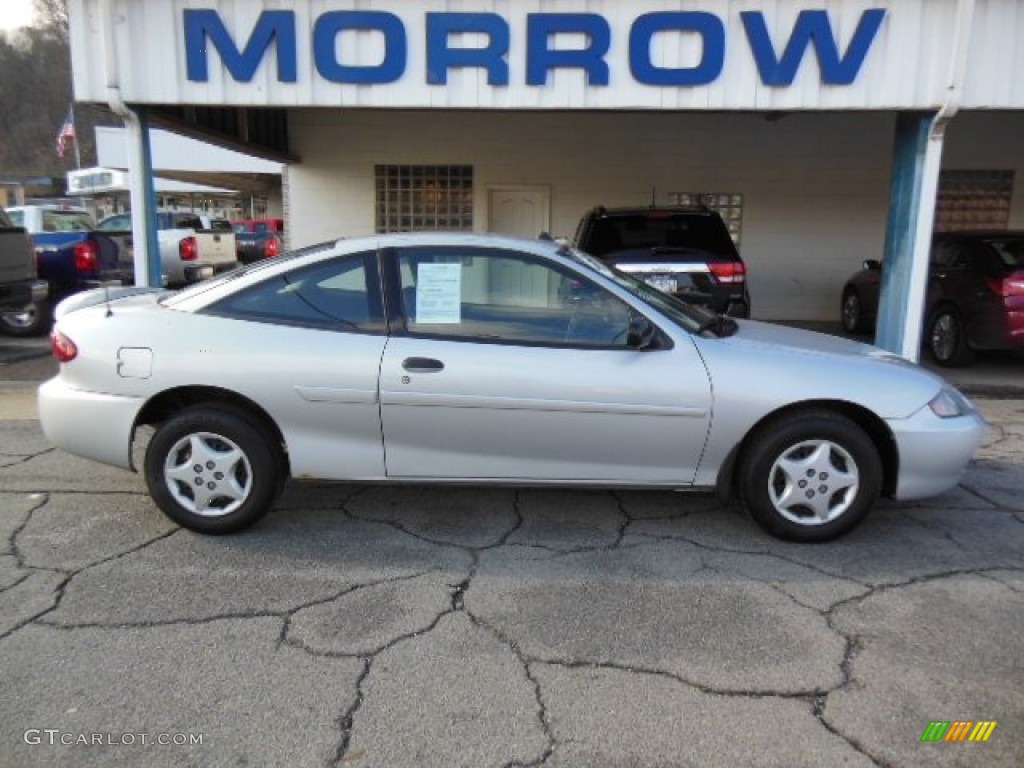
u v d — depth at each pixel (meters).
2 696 2.91
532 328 4.17
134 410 4.16
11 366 9.03
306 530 4.41
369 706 2.87
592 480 4.21
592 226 8.25
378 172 13.48
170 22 7.19
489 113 13.21
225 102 7.33
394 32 7.20
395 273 4.22
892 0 6.95
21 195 51.56
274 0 7.16
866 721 2.81
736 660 3.18
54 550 4.13
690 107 7.24
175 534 4.34
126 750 2.63
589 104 7.29
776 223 13.38
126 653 3.19
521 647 3.26
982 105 7.12
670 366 4.09
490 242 4.25
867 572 3.96
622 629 3.40
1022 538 4.41
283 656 3.18
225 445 4.21
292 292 4.23
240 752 2.63
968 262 9.04
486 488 5.00
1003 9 6.96
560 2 7.13
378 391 4.08
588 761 2.61
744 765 2.59
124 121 7.58
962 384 8.32
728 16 7.07
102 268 11.56
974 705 2.91
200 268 14.49
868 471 4.16
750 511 4.25
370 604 3.60
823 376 4.12
